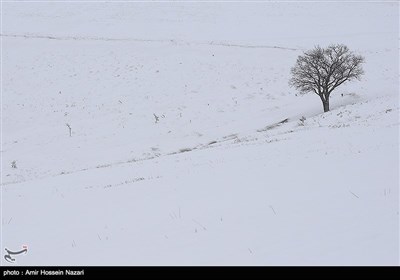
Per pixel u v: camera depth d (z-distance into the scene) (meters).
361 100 42.47
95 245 9.31
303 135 23.69
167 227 9.88
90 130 41.34
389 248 6.66
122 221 11.16
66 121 43.69
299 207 9.66
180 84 50.84
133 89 50.00
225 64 55.47
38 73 54.72
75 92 50.00
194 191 13.50
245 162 17.91
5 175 33.25
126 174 21.83
